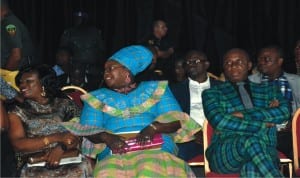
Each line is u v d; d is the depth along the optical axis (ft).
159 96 11.51
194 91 14.51
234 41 24.91
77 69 19.15
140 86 11.61
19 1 24.04
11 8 23.97
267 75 14.99
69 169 11.16
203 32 25.07
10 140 11.05
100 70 20.49
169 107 11.55
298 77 14.87
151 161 10.68
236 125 11.64
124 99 11.43
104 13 24.59
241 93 12.29
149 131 11.07
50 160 11.01
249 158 11.27
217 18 24.98
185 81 14.67
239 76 12.32
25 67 11.48
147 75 16.35
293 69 20.74
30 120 11.28
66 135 11.10
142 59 11.59
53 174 11.09
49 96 11.57
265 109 11.84
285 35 24.71
